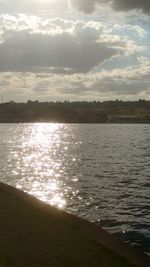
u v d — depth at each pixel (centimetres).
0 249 1048
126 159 5747
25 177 3928
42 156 6588
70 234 1222
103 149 7700
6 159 5988
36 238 1161
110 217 2158
